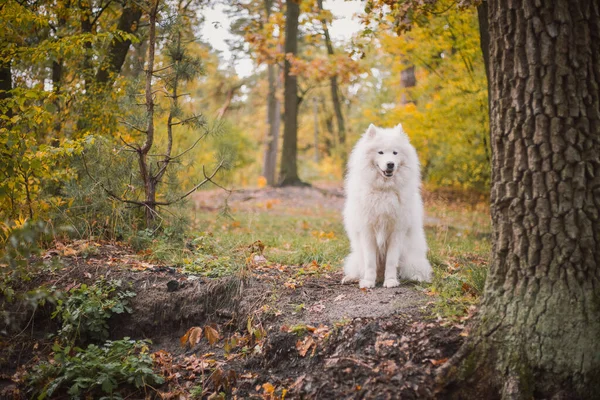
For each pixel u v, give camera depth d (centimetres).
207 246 688
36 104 724
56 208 663
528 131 346
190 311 542
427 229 1040
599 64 343
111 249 645
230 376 445
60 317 532
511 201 357
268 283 556
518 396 332
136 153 713
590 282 339
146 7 687
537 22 338
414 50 1157
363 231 555
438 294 481
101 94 808
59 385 453
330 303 502
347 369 389
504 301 358
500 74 359
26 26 659
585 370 327
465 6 513
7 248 472
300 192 1770
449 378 356
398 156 546
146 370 458
